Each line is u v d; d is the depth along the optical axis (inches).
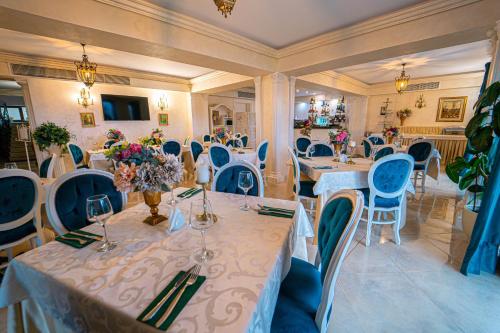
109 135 200.7
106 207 39.3
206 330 23.4
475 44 151.0
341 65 146.6
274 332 34.4
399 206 90.0
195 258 36.2
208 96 324.5
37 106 175.8
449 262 79.4
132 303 27.3
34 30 86.9
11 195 65.3
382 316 58.1
